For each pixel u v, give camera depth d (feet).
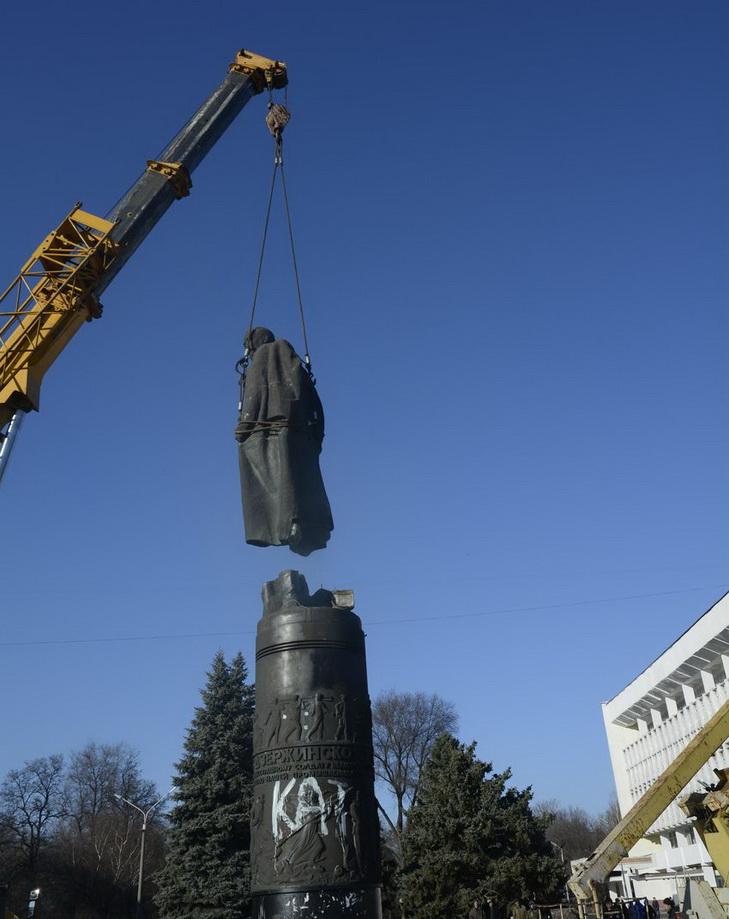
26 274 72.28
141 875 145.18
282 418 35.78
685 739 176.04
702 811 56.13
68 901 199.82
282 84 81.10
